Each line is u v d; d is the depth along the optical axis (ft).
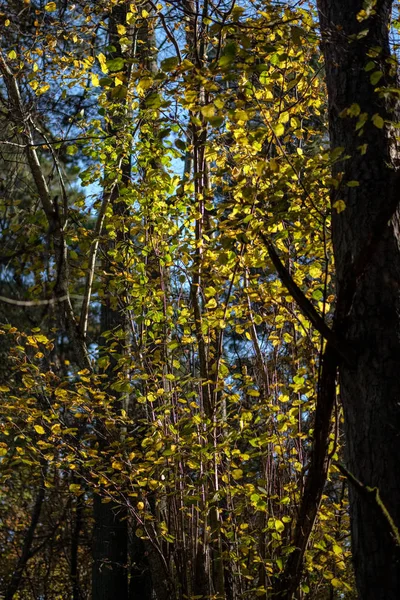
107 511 24.86
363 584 10.78
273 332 18.35
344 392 11.71
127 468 18.90
